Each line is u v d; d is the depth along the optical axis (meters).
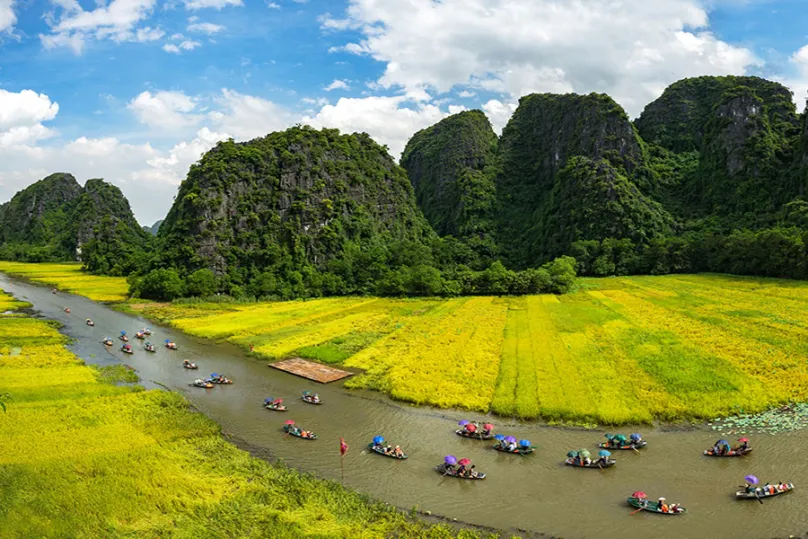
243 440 52.72
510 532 36.97
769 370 65.69
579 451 45.91
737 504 39.75
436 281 144.50
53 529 35.25
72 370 75.00
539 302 125.81
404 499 41.50
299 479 44.09
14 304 138.12
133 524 36.75
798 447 47.97
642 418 53.75
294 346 88.25
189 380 72.50
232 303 139.75
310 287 152.50
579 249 173.00
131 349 89.06
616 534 36.59
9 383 67.19
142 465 45.19
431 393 62.78
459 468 44.78
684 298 116.56
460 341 86.69
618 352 75.62
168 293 145.25
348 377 72.12
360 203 193.25
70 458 46.03
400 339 90.44
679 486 42.34
